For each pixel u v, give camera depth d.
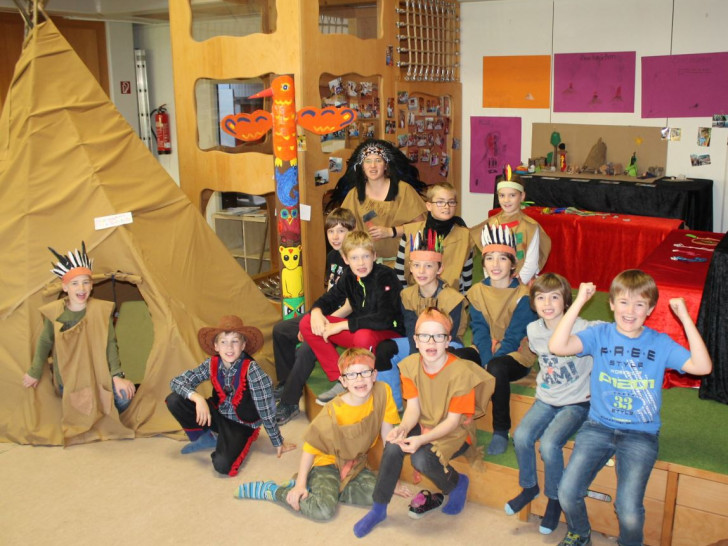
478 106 6.28
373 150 4.23
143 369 4.28
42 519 3.08
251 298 4.37
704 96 5.33
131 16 6.69
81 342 3.63
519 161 6.21
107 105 4.10
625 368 2.62
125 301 4.47
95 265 3.83
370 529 2.94
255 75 4.37
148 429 3.81
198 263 4.14
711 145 5.38
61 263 3.60
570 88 5.84
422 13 5.47
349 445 3.07
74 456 3.63
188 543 2.89
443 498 3.13
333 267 3.98
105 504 3.19
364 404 3.04
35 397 3.77
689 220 5.14
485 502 3.12
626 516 2.56
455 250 3.90
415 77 5.37
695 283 3.47
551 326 2.91
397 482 3.12
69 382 3.66
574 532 2.74
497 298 3.32
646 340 2.62
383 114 5.02
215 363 3.47
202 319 3.98
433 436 2.89
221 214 6.26
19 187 3.86
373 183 4.36
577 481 2.65
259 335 3.48
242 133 3.93
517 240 3.96
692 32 5.27
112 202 3.84
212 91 6.18
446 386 2.96
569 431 2.81
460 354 3.19
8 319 3.81
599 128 5.80
